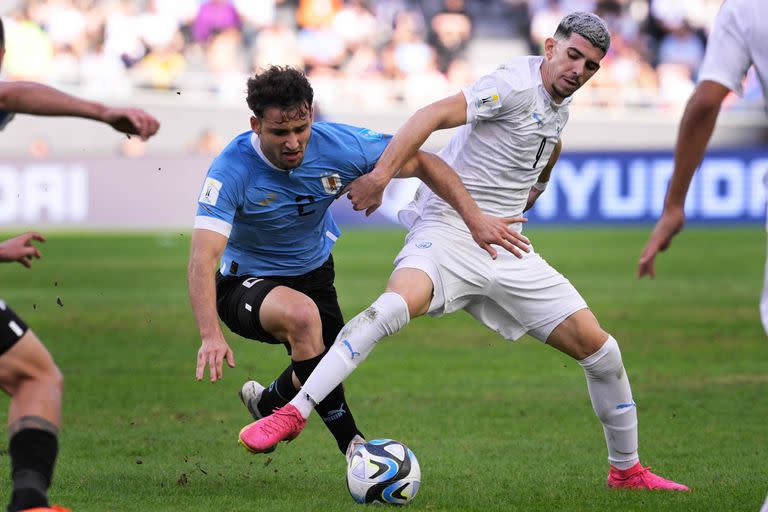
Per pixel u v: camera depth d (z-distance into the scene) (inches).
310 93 687.7
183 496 709.9
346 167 742.5
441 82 3782.0
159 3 3619.6
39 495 496.4
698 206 3405.5
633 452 760.3
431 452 884.6
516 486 761.6
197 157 3272.6
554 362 1386.6
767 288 567.8
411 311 722.8
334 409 757.3
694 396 1152.2
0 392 1146.0
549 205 3395.7
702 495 731.4
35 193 3221.0
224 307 782.5
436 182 735.7
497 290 759.1
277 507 677.9
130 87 3444.9
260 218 746.2
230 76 3560.5
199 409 1067.9
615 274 2370.8
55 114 514.3
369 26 3823.8
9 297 1956.2
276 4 3777.1
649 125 3508.9
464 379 1256.8
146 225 3272.6
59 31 3538.4
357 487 693.3
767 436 954.7
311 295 807.7
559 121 766.5
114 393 1142.3
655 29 3907.5
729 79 575.8
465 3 3956.7
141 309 1822.1
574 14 740.0
